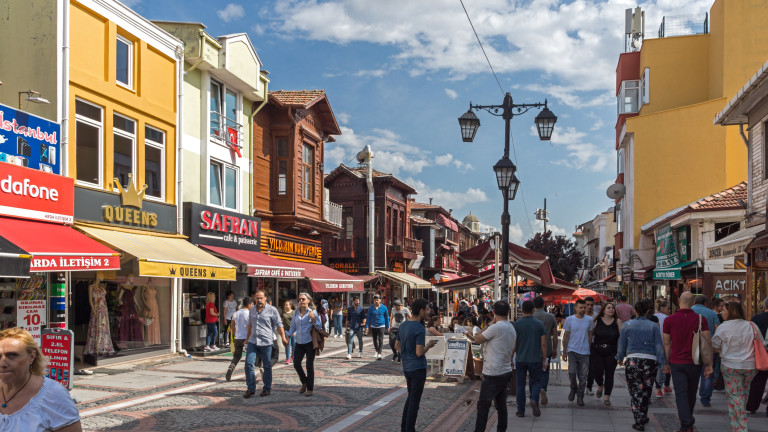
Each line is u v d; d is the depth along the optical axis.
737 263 14.45
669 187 28.09
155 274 14.55
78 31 14.79
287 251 26.42
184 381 13.28
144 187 17.00
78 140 14.84
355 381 13.70
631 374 8.80
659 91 30.11
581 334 10.84
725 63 26.92
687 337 8.27
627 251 28.98
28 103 14.16
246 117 23.47
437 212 61.75
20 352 3.47
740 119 16.81
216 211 20.33
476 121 16.17
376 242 43.75
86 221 14.80
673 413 10.11
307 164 27.81
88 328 15.11
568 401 11.34
